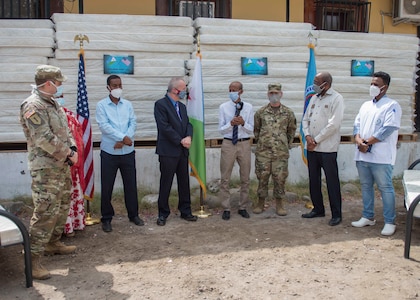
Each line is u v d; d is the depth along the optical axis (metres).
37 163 3.73
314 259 4.28
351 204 6.40
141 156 6.53
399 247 4.62
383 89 4.94
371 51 7.18
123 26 6.25
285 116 5.66
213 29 6.50
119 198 6.30
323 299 3.46
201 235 5.01
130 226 5.35
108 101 5.19
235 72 6.66
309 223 5.49
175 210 6.00
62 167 3.85
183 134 5.36
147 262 4.22
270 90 5.54
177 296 3.52
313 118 5.39
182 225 5.39
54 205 3.81
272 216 5.80
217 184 6.67
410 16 8.43
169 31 6.41
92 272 3.99
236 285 3.70
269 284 3.72
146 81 6.39
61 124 3.88
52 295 3.55
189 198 5.59
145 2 7.57
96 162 6.36
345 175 7.36
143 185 6.59
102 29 6.18
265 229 5.23
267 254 4.41
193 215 5.68
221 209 6.11
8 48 5.98
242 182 5.71
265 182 5.77
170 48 6.43
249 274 3.92
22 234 3.62
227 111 5.60
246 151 5.61
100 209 5.67
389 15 8.66
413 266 4.11
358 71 7.17
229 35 6.57
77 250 4.55
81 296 3.53
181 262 4.21
